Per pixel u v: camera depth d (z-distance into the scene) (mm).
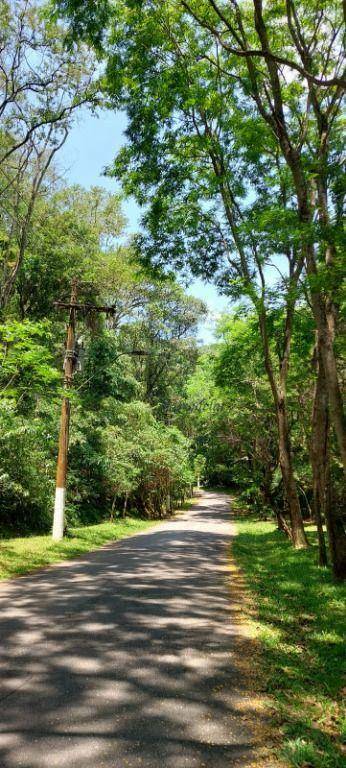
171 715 3602
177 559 12297
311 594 8125
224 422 24781
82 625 5891
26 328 10516
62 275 26312
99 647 5082
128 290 34344
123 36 11172
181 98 11898
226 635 5711
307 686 4293
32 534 17031
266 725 3512
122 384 27438
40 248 25828
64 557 12328
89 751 3070
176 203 13562
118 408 27031
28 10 16359
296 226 8461
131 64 11586
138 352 22656
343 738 3379
